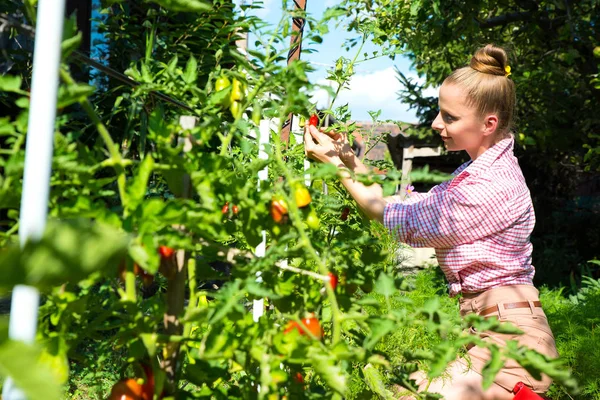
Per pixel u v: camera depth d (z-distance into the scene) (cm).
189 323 122
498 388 208
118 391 114
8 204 106
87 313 126
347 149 223
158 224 98
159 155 118
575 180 1096
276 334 115
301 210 132
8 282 68
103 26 264
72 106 259
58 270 70
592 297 444
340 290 135
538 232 1049
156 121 114
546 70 800
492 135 238
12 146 116
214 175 117
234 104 137
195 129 117
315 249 134
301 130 316
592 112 848
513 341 110
